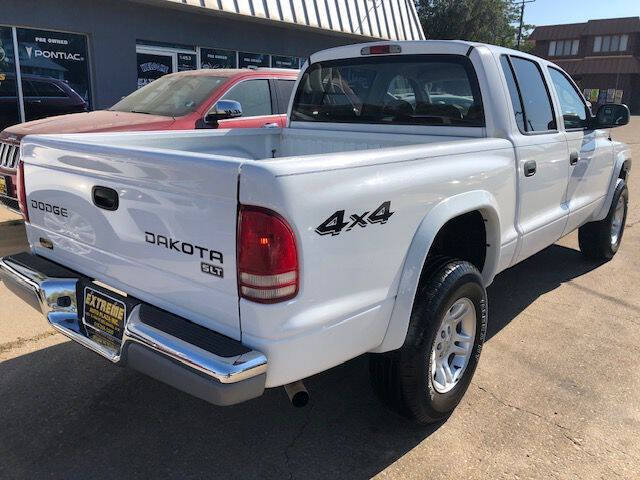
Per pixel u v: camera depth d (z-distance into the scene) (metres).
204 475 2.58
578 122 4.63
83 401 3.13
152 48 11.42
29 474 2.55
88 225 2.65
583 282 5.19
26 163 3.01
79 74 10.48
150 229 2.32
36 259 3.06
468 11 34.97
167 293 2.35
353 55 4.06
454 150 2.83
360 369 3.55
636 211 8.49
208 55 12.56
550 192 4.02
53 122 5.95
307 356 2.17
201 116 6.30
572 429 2.94
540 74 4.07
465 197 2.87
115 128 5.75
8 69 9.45
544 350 3.81
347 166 2.18
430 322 2.66
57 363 3.51
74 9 10.00
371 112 4.04
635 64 55.06
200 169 2.06
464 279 2.82
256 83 7.01
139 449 2.75
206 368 2.01
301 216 2.01
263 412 3.08
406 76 3.77
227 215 2.03
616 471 2.62
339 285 2.21
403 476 2.59
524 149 3.51
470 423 2.99
